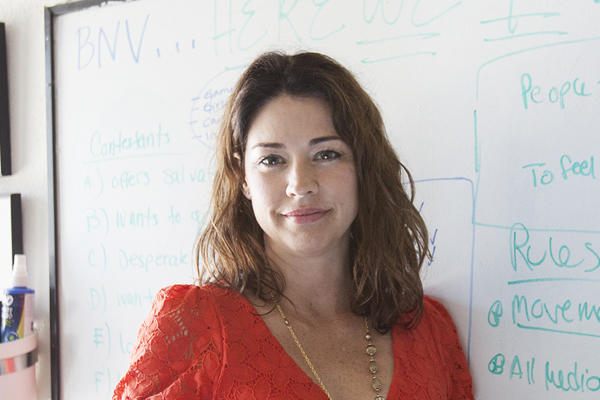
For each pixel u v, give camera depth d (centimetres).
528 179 89
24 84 131
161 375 80
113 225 122
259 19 108
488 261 93
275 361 81
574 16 86
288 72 82
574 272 86
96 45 123
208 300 86
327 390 81
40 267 129
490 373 93
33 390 125
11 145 132
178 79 115
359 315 93
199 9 114
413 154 98
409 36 97
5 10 133
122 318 120
